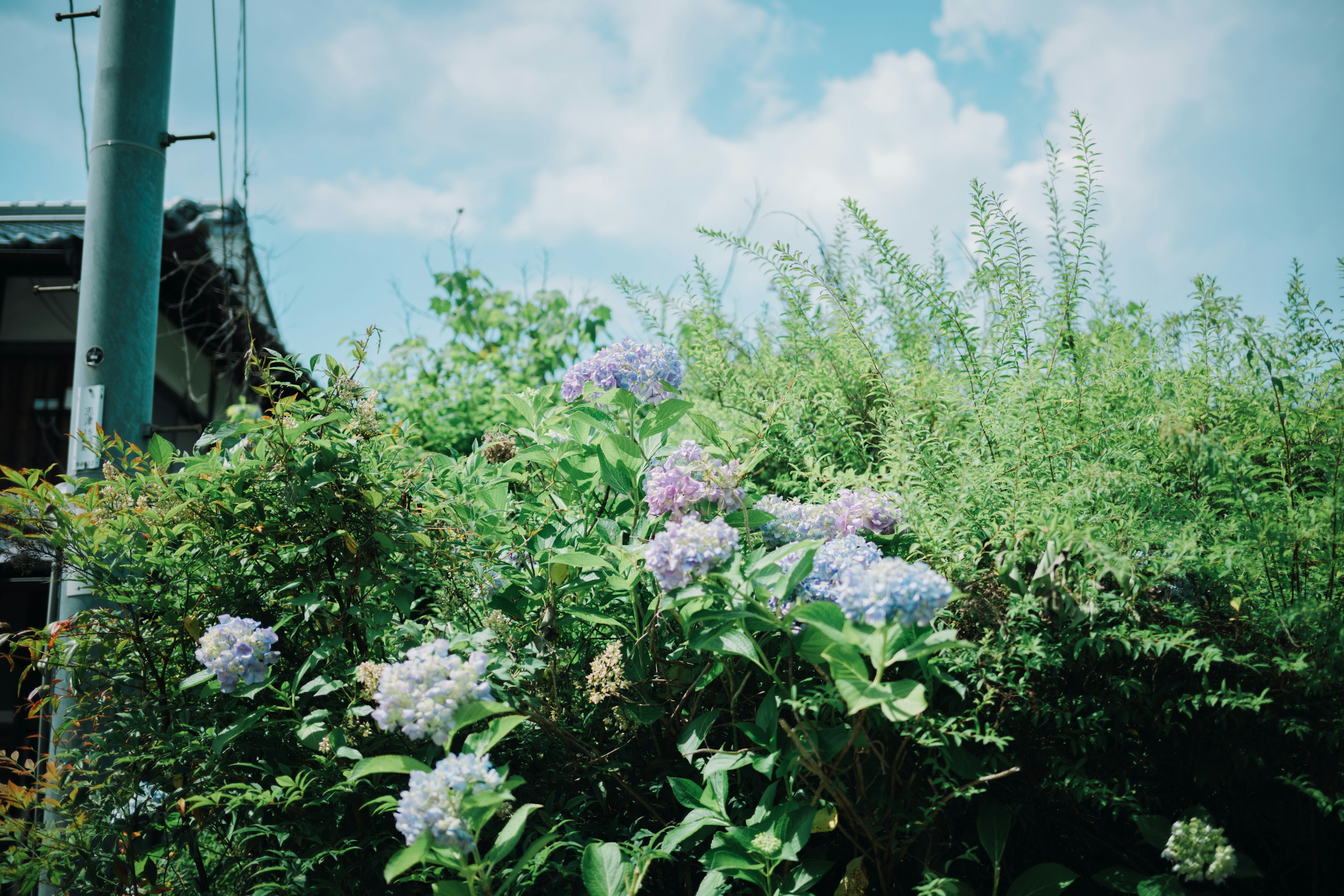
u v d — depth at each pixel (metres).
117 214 3.36
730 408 3.04
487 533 2.38
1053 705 1.87
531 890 1.93
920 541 2.07
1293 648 1.82
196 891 2.12
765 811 1.87
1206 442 1.79
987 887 2.01
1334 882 1.93
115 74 3.43
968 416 2.43
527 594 2.30
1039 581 1.87
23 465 8.48
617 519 2.39
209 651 1.97
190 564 2.24
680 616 2.02
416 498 2.44
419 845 1.54
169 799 2.07
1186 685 1.86
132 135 3.41
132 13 3.47
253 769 2.08
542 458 2.38
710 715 1.99
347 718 2.01
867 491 2.24
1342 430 1.88
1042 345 2.37
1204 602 1.95
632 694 2.09
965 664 1.84
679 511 2.11
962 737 1.84
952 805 1.99
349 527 2.20
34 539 2.23
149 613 2.25
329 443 2.21
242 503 2.18
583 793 2.06
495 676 2.02
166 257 7.03
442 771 1.60
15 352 8.63
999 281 2.38
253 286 7.16
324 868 1.96
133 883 2.10
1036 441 2.21
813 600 1.91
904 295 2.92
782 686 1.89
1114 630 1.77
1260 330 2.13
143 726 2.11
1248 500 1.93
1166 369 2.51
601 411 2.30
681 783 1.95
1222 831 1.73
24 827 2.14
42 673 2.42
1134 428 2.21
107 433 3.20
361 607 2.19
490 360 7.73
